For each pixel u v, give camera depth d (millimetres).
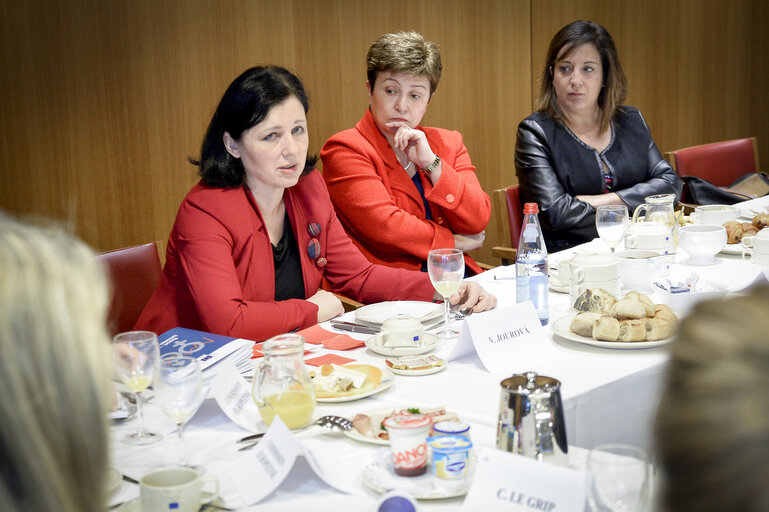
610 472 961
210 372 1654
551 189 3590
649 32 6238
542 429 1172
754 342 555
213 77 4293
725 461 545
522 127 3713
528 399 1174
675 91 6492
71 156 3973
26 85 3832
